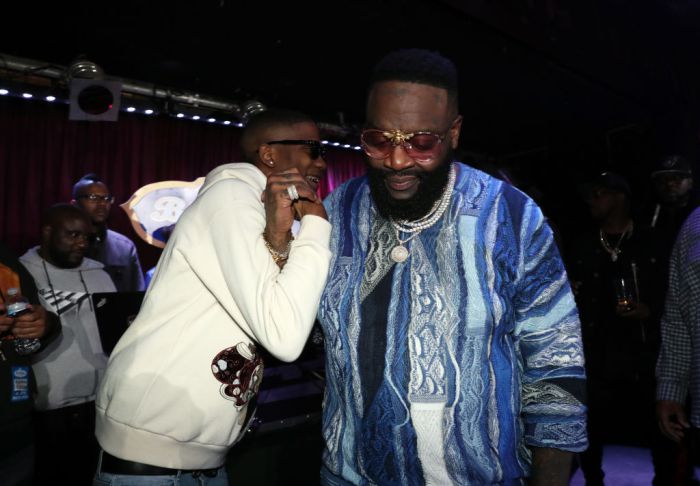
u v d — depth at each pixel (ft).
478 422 3.03
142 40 13.85
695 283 5.26
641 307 8.39
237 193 3.82
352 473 3.27
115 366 3.88
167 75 16.39
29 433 5.75
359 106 19.81
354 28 13.21
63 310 8.49
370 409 3.12
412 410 3.04
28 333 5.66
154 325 3.85
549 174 24.53
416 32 13.35
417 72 2.92
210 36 13.65
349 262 3.34
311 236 3.41
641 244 8.77
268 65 15.65
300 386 10.80
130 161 17.63
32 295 6.29
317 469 8.88
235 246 3.52
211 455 4.01
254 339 3.94
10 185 15.40
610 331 8.84
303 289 3.30
